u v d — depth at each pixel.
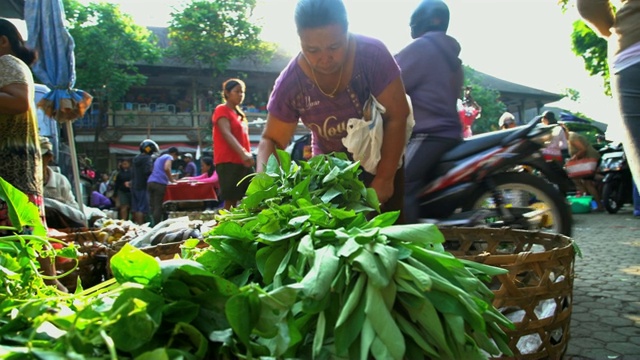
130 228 3.26
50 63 4.04
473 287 0.99
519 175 3.07
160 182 7.19
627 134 2.53
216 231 1.16
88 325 0.77
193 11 21.52
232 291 0.85
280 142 2.25
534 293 1.40
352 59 1.92
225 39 21.89
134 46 20.34
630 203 8.07
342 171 1.56
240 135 4.46
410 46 2.99
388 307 0.88
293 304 0.85
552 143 6.67
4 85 2.09
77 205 4.14
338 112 2.05
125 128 23.67
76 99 4.16
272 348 0.81
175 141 24.39
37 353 0.70
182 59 23.05
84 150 23.61
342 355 0.86
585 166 7.74
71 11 19.36
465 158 3.02
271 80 26.69
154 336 0.81
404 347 0.82
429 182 3.07
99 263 2.61
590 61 11.00
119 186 9.54
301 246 1.00
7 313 0.95
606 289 2.92
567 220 3.03
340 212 1.14
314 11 1.67
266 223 1.16
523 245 2.08
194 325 0.85
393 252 0.93
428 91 2.99
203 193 7.15
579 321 2.38
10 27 2.39
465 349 0.91
